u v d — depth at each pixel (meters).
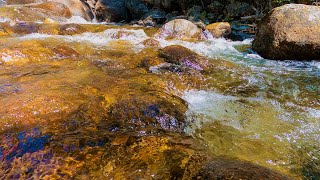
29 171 1.98
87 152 2.25
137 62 5.00
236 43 7.55
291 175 2.21
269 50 5.87
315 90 4.12
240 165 2.02
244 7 10.07
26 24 8.26
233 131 2.88
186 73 4.60
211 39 8.02
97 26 9.09
